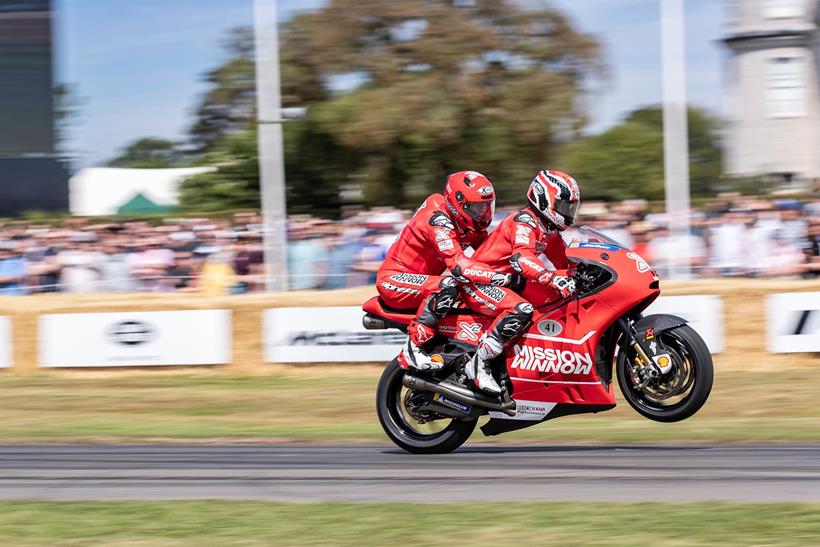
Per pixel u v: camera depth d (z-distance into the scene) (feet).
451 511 30.09
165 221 94.58
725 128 189.26
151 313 75.10
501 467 37.24
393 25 127.54
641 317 38.63
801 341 68.95
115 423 54.49
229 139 142.41
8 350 75.82
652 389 37.24
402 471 37.06
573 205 37.70
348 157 133.08
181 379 72.90
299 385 68.69
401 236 40.93
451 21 126.62
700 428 47.73
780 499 30.96
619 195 162.40
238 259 88.43
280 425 53.42
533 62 129.29
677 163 94.48
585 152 161.38
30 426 54.08
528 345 38.63
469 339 39.37
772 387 61.77
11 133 141.69
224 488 35.14
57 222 98.48
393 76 127.24
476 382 38.63
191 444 45.83
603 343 38.65
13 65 141.49
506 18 127.85
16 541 28.04
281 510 30.81
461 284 39.27
